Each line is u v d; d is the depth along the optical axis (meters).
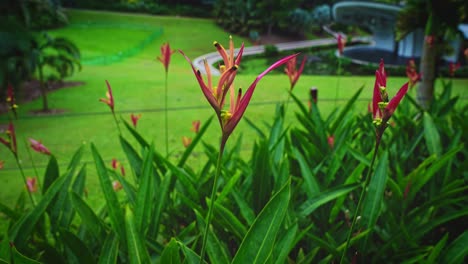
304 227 1.70
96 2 40.97
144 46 25.72
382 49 24.50
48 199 1.48
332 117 2.84
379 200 1.53
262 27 32.50
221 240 1.69
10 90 1.74
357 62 19.83
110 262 1.25
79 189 1.83
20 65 8.91
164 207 1.90
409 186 1.76
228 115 0.83
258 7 30.70
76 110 8.94
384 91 0.89
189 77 13.23
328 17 35.12
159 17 37.84
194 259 1.19
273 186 1.97
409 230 1.70
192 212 1.91
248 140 6.08
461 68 13.73
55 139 6.53
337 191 1.59
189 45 22.62
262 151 1.71
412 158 2.52
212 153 2.16
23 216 1.43
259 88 10.62
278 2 31.08
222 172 1.92
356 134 2.59
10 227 1.61
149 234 1.58
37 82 11.77
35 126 7.32
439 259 1.41
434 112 3.05
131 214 1.20
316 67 19.17
